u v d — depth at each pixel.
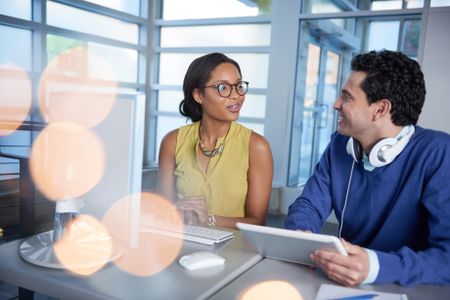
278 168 4.96
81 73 4.72
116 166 0.97
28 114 4.09
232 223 1.61
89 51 4.81
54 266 0.93
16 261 0.97
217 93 1.65
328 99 5.32
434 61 4.05
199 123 1.84
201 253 1.04
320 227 1.38
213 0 5.37
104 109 0.97
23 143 3.51
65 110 1.04
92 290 0.83
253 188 1.73
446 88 4.01
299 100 4.98
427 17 4.05
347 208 1.32
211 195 1.72
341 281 0.94
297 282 0.95
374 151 1.19
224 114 1.67
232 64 1.70
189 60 5.62
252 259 1.08
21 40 4.05
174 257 1.06
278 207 4.88
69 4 4.53
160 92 5.88
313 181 1.45
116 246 1.08
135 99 0.92
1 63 3.89
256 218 1.70
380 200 1.24
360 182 1.29
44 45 4.20
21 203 2.10
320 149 5.41
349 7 4.50
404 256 0.98
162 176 1.83
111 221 1.02
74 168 1.05
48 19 4.32
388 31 4.68
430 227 1.10
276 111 4.91
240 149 1.73
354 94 1.16
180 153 1.79
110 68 5.20
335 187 1.37
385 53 1.16
